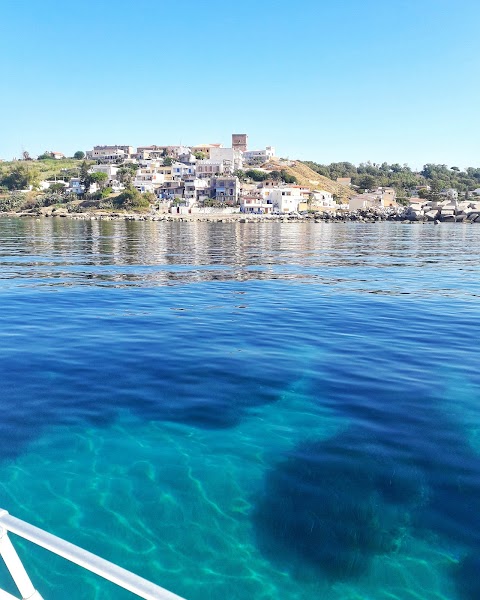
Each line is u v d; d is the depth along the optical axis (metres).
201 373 13.86
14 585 6.46
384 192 187.38
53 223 112.12
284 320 20.70
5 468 8.97
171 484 8.55
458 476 8.73
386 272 37.56
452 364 14.81
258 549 7.02
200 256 48.41
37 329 18.73
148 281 31.81
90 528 7.43
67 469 8.97
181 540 7.21
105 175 163.88
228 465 9.15
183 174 178.12
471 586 6.41
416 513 7.75
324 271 37.88
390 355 15.70
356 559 6.85
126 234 79.56
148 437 10.16
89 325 19.45
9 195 165.50
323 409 11.51
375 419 10.99
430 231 100.81
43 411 11.30
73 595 6.35
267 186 169.12
